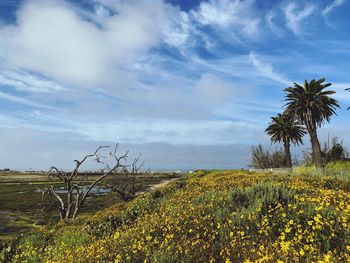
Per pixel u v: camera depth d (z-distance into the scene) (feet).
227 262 20.44
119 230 38.32
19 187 254.27
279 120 227.40
